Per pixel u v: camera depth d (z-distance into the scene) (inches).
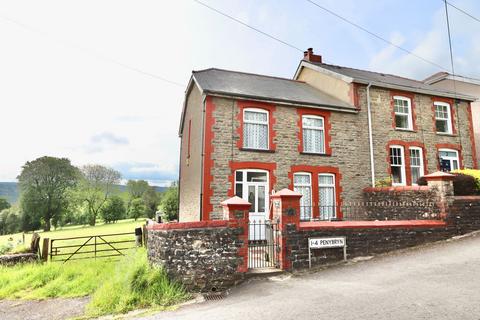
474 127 739.4
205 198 442.6
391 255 319.6
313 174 515.2
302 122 531.2
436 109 653.3
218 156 459.5
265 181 489.4
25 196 1957.4
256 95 485.1
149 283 266.2
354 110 557.0
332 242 315.0
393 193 450.9
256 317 192.4
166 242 277.7
